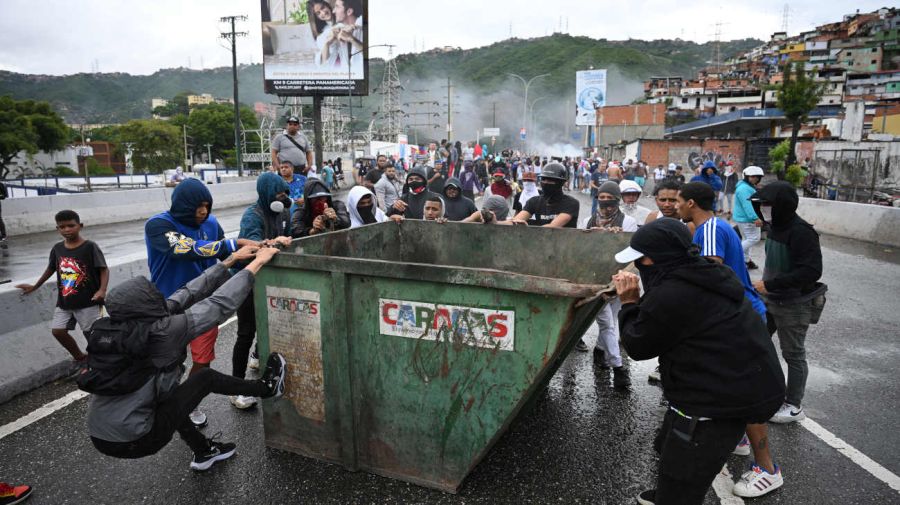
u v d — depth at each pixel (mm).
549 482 3223
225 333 5965
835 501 3041
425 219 5273
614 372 4582
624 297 2471
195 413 3881
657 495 2449
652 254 2291
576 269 4465
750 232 8852
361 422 3229
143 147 90125
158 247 3502
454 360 2924
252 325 4023
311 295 3182
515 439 3738
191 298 2998
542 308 2680
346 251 4336
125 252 10977
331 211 4719
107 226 15422
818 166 24297
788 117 24984
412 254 5133
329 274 3100
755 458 3133
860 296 7434
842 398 4383
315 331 3223
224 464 3398
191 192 3572
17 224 13586
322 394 3297
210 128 108125
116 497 3096
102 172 91438
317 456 3414
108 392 2535
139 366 2590
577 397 4430
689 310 2205
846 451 3568
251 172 58312
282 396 3438
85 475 3309
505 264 4758
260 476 3270
